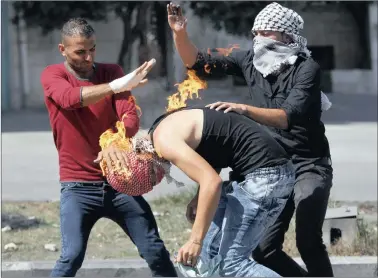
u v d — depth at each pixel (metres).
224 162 5.09
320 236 6.04
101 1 25.84
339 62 28.38
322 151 6.05
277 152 5.09
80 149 5.66
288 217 6.09
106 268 7.71
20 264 7.76
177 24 5.96
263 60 5.80
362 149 16.41
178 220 9.75
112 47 26.41
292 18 5.78
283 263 6.20
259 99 5.89
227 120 5.05
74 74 5.78
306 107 5.58
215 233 5.07
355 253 8.29
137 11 26.03
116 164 5.15
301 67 5.71
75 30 5.63
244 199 5.02
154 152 5.18
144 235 5.68
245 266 5.04
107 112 5.68
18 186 12.27
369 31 28.06
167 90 24.47
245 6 26.61
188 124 4.96
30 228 9.48
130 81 5.43
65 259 5.52
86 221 5.66
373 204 11.07
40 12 26.11
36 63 26.36
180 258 4.81
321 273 6.12
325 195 5.93
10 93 25.95
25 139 18.19
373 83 28.12
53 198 11.39
